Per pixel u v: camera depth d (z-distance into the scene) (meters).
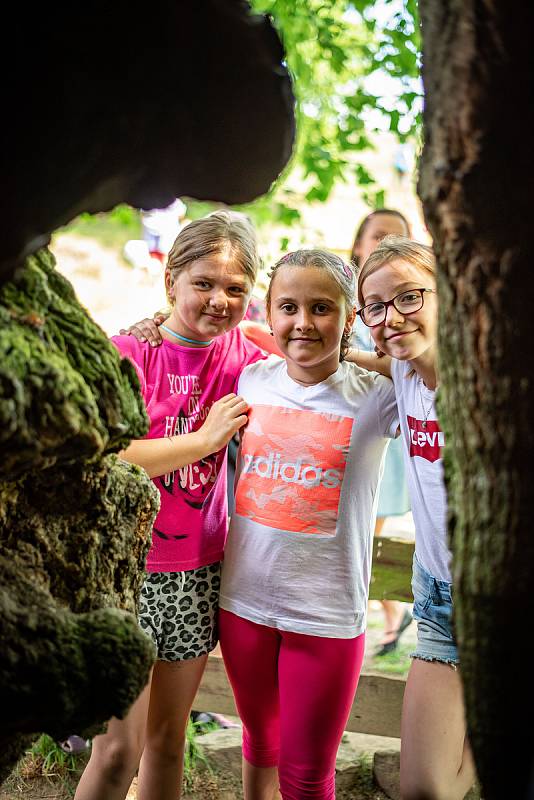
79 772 3.02
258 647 2.40
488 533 1.23
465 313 1.21
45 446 1.24
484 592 1.23
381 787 3.05
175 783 2.49
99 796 2.24
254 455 2.48
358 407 2.44
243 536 2.45
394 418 2.46
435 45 1.18
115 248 10.12
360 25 5.76
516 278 1.16
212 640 2.51
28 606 1.35
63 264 9.85
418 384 2.36
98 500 1.60
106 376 1.39
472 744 1.30
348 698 2.36
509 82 1.12
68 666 1.30
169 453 2.34
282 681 2.38
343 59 5.26
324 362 2.46
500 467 1.21
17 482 1.48
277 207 5.52
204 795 3.01
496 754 1.26
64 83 1.09
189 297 2.43
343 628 2.35
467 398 1.23
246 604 2.41
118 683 1.34
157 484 2.39
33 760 3.05
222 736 3.22
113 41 1.10
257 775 2.54
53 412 1.24
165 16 1.12
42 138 1.10
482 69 1.12
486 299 1.18
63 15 1.06
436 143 1.19
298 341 2.38
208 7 1.15
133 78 1.14
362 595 2.42
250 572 2.41
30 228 1.16
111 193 1.27
